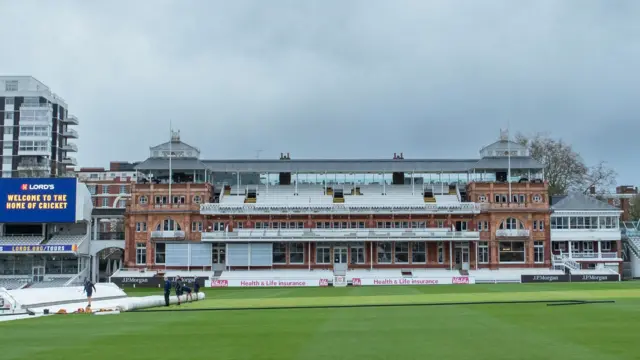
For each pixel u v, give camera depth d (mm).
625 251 121250
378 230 110938
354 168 118000
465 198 118562
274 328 34188
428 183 119438
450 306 47656
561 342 27703
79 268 109500
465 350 25969
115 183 177625
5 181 106875
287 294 73000
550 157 140000
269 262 110250
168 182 115312
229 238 109938
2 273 109250
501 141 118375
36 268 109500
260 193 117500
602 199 142500
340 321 37531
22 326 37594
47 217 106625
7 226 111562
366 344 27875
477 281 101062
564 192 138500
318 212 111938
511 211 112625
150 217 111938
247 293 77688
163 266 111375
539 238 112938
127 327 35688
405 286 92375
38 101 174750
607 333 30406
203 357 25172
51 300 56125
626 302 48656
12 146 173250
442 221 113062
